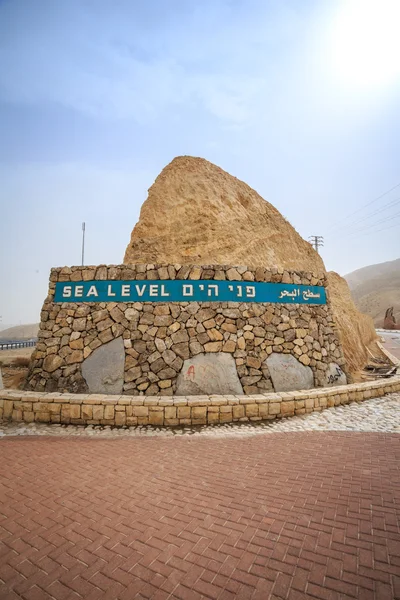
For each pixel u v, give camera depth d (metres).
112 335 9.36
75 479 4.65
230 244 17.34
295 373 9.80
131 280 9.79
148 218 17.80
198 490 4.30
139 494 4.20
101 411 7.59
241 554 3.04
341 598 2.53
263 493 4.18
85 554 3.08
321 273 11.67
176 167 20.30
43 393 8.27
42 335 9.48
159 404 7.58
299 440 6.38
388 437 6.39
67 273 9.95
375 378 12.45
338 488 4.25
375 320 84.25
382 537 3.22
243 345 9.61
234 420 7.78
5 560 3.01
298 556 3.00
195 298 9.77
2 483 4.53
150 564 2.94
